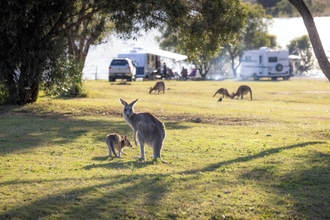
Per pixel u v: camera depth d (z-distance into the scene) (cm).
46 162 1170
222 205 855
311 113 2423
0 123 1812
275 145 1430
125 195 884
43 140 1474
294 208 859
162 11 2208
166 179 992
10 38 2125
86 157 1248
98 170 1080
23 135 1556
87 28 2911
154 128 1198
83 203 840
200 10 2350
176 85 4294
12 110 2192
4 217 777
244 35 6812
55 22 2288
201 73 6288
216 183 977
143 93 3388
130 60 4953
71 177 1002
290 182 999
